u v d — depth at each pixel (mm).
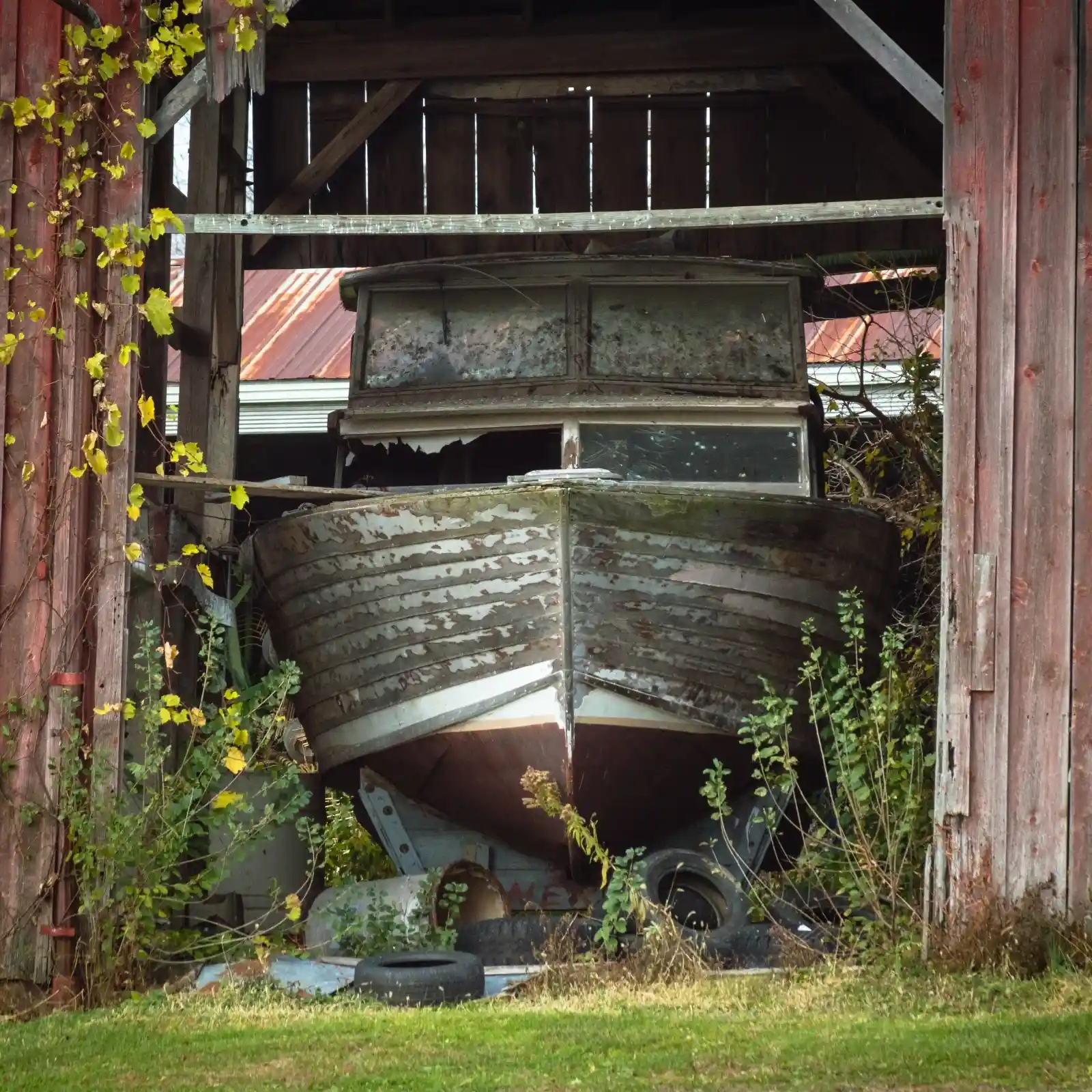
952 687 17562
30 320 18641
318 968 18391
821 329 36281
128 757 20734
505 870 23000
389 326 24469
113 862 17672
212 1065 13445
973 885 17297
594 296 24266
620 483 20281
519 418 23391
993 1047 13180
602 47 28578
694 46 28422
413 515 20766
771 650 21625
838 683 22219
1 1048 14445
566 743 20797
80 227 18688
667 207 29672
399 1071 12938
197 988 17828
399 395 24031
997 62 18172
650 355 24016
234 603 24031
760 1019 15078
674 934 18250
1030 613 17531
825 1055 13094
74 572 18297
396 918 19828
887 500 30344
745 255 30016
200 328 25781
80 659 18234
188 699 23078
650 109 29734
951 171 18109
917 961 17297
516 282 24312
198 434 25484
